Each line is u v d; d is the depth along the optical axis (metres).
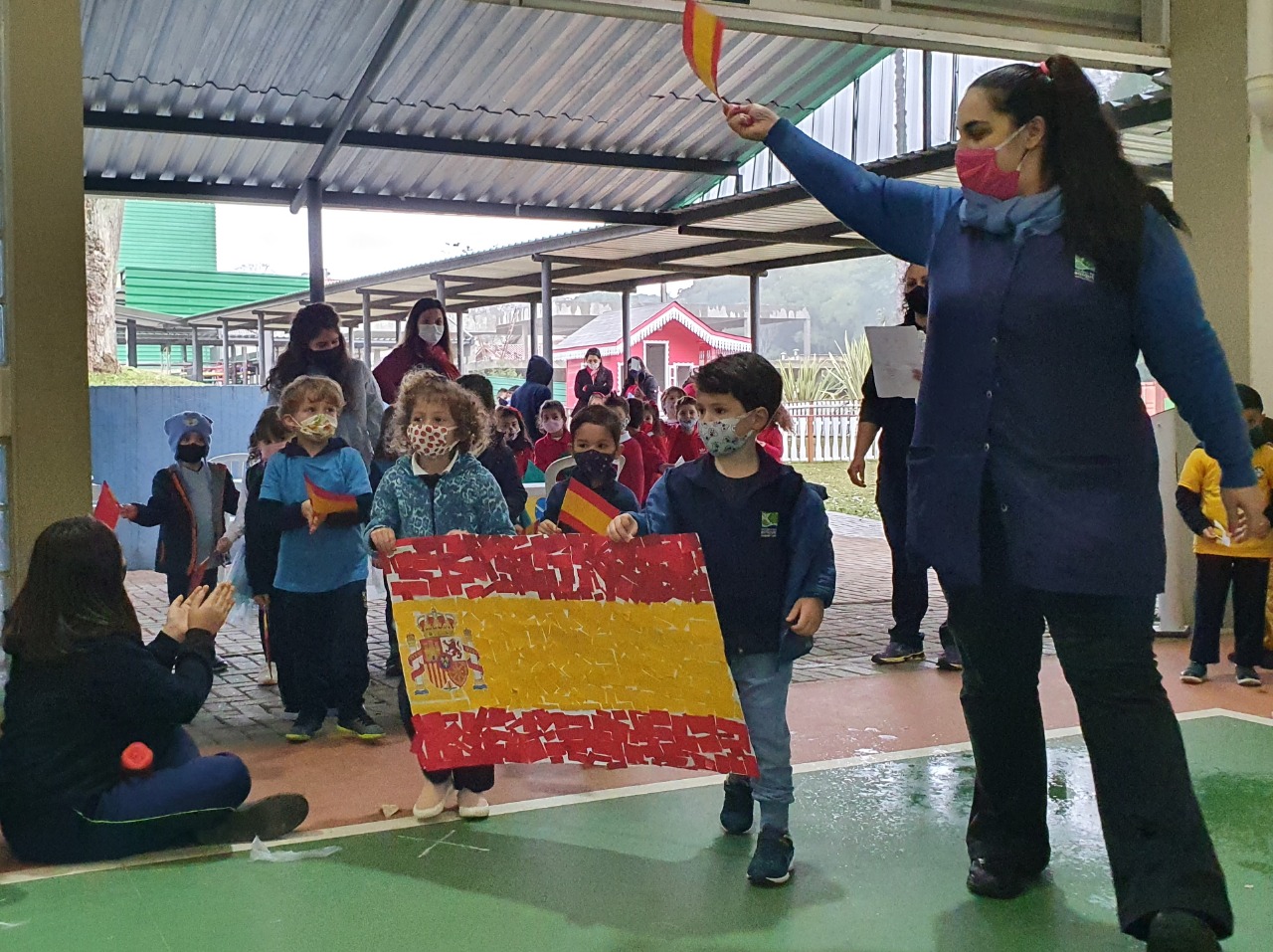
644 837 3.98
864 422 6.68
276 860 3.77
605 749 3.78
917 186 3.45
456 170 10.87
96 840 3.71
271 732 5.45
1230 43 7.19
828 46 9.43
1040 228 3.08
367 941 3.17
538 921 3.30
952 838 3.96
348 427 6.07
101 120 8.59
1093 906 3.40
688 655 3.61
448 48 8.55
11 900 3.46
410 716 4.52
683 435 11.07
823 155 3.52
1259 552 6.04
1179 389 3.00
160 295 31.09
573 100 9.75
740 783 3.97
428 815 4.12
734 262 16.02
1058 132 3.04
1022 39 7.20
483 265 16.72
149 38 7.83
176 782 3.79
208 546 7.07
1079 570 2.97
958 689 6.14
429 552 3.89
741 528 3.64
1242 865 3.66
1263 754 4.84
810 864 3.73
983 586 3.21
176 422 7.05
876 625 8.20
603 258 16.05
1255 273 7.16
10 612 3.82
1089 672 3.05
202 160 9.90
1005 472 3.10
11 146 4.43
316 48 8.24
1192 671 6.20
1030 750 3.50
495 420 6.33
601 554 3.70
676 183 12.01
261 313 24.97
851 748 5.05
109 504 4.43
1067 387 3.04
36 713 3.71
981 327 3.13
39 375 4.49
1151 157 10.40
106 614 3.78
